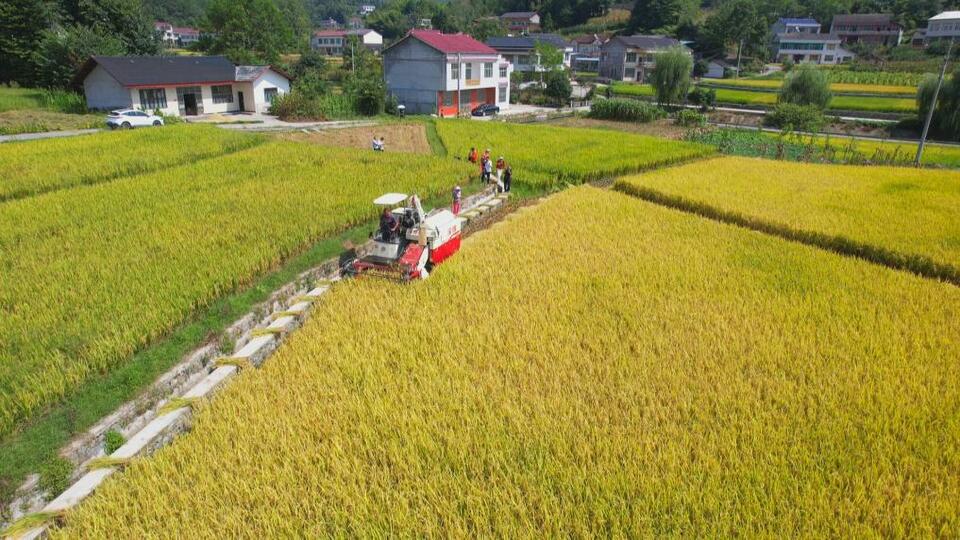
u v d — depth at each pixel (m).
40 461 8.63
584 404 8.93
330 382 9.61
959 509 6.93
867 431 8.38
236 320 12.77
